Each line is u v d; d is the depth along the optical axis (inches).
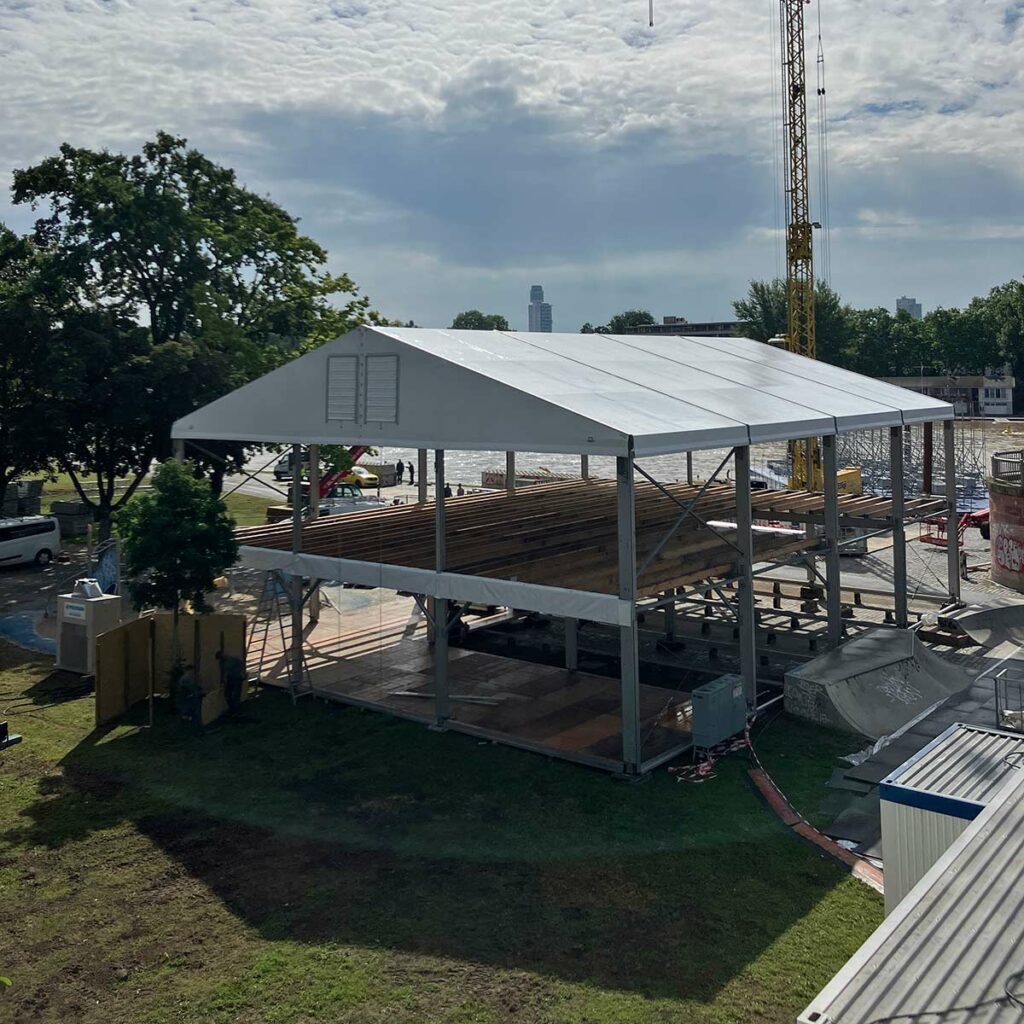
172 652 701.3
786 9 2310.5
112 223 1246.9
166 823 500.4
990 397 4350.4
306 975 364.2
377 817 501.4
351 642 869.2
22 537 1238.3
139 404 1142.3
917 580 1112.2
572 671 763.4
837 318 4028.1
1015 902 263.0
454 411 595.5
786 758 578.9
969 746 398.6
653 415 578.9
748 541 627.8
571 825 486.6
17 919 410.3
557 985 352.5
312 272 1432.1
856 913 399.9
